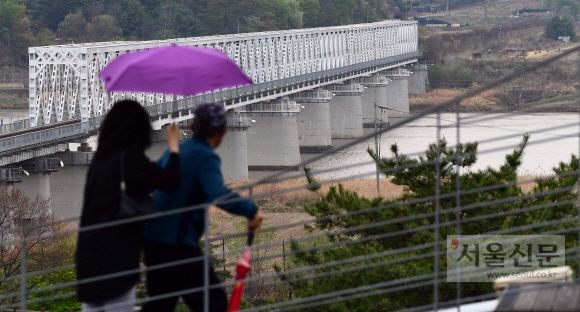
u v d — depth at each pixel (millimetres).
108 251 10680
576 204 26484
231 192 10750
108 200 10711
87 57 131000
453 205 28578
